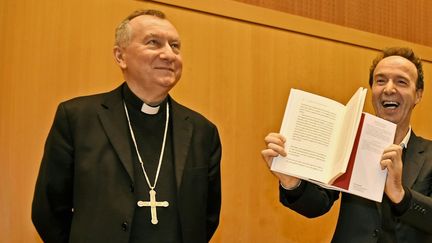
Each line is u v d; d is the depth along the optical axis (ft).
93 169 6.47
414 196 6.43
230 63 11.55
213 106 11.23
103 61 10.11
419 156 7.23
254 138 11.66
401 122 7.41
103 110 6.99
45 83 9.54
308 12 12.95
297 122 6.86
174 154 6.98
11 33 9.36
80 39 9.95
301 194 7.09
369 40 13.56
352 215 7.29
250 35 11.89
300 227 12.14
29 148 9.30
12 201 9.10
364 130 6.63
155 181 6.78
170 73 6.98
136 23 7.13
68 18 9.87
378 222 7.02
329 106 7.00
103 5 10.23
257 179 11.62
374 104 7.64
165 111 7.43
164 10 10.87
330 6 13.30
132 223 6.43
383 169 6.57
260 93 11.85
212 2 11.42
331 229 12.62
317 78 12.67
